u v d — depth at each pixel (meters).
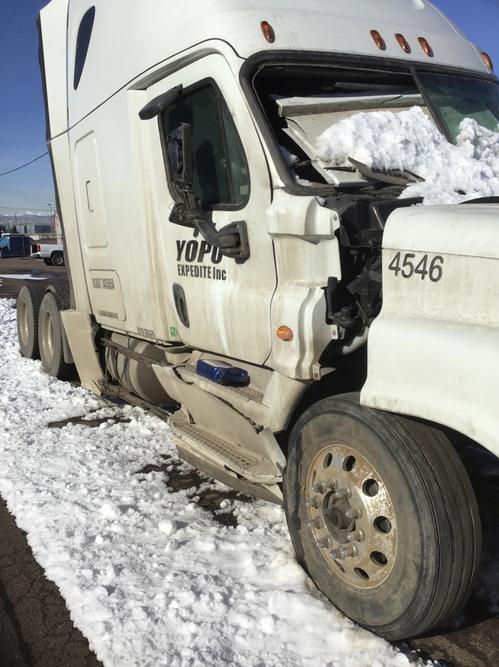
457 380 2.44
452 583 2.60
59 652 2.94
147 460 5.20
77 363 6.85
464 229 2.53
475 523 2.65
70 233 6.12
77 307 6.34
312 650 2.81
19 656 2.94
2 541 3.98
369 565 2.86
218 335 3.90
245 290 3.60
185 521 4.06
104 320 5.70
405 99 4.07
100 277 5.54
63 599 3.33
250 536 3.83
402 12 4.39
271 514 4.12
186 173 3.56
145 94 4.35
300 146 3.56
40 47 6.37
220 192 3.76
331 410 2.99
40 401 6.98
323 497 3.07
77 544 3.79
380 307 3.06
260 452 3.73
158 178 4.27
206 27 3.67
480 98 4.36
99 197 5.21
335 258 3.08
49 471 4.95
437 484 2.60
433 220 2.66
